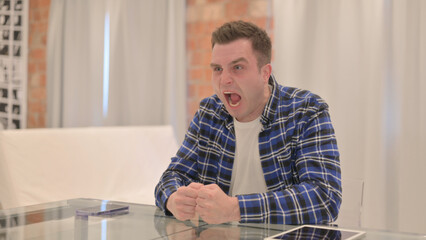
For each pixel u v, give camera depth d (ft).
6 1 13.60
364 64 10.30
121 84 13.62
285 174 5.32
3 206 9.66
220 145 5.70
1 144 9.75
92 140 11.09
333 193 4.66
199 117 5.90
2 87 13.55
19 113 13.87
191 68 13.09
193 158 5.80
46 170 10.10
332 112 10.64
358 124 10.41
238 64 4.95
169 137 12.75
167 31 13.21
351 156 10.45
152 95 13.41
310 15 10.79
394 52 10.01
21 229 3.81
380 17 9.96
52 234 3.65
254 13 12.07
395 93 10.02
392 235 3.69
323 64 10.71
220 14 12.57
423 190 9.64
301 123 5.25
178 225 4.02
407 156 9.80
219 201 4.19
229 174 5.63
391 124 10.09
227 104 5.20
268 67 5.21
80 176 10.65
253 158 5.51
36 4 14.84
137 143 11.98
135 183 11.69
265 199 4.39
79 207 4.83
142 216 4.40
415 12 9.77
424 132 9.60
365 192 10.16
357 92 10.39
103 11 13.73
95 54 13.79
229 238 3.54
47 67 14.43
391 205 10.16
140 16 13.35
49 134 10.37
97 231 3.76
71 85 14.06
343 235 3.59
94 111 13.83
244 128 5.53
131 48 13.38
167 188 5.03
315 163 4.92
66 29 14.10
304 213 4.40
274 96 5.41
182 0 12.95
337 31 10.55
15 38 13.75
